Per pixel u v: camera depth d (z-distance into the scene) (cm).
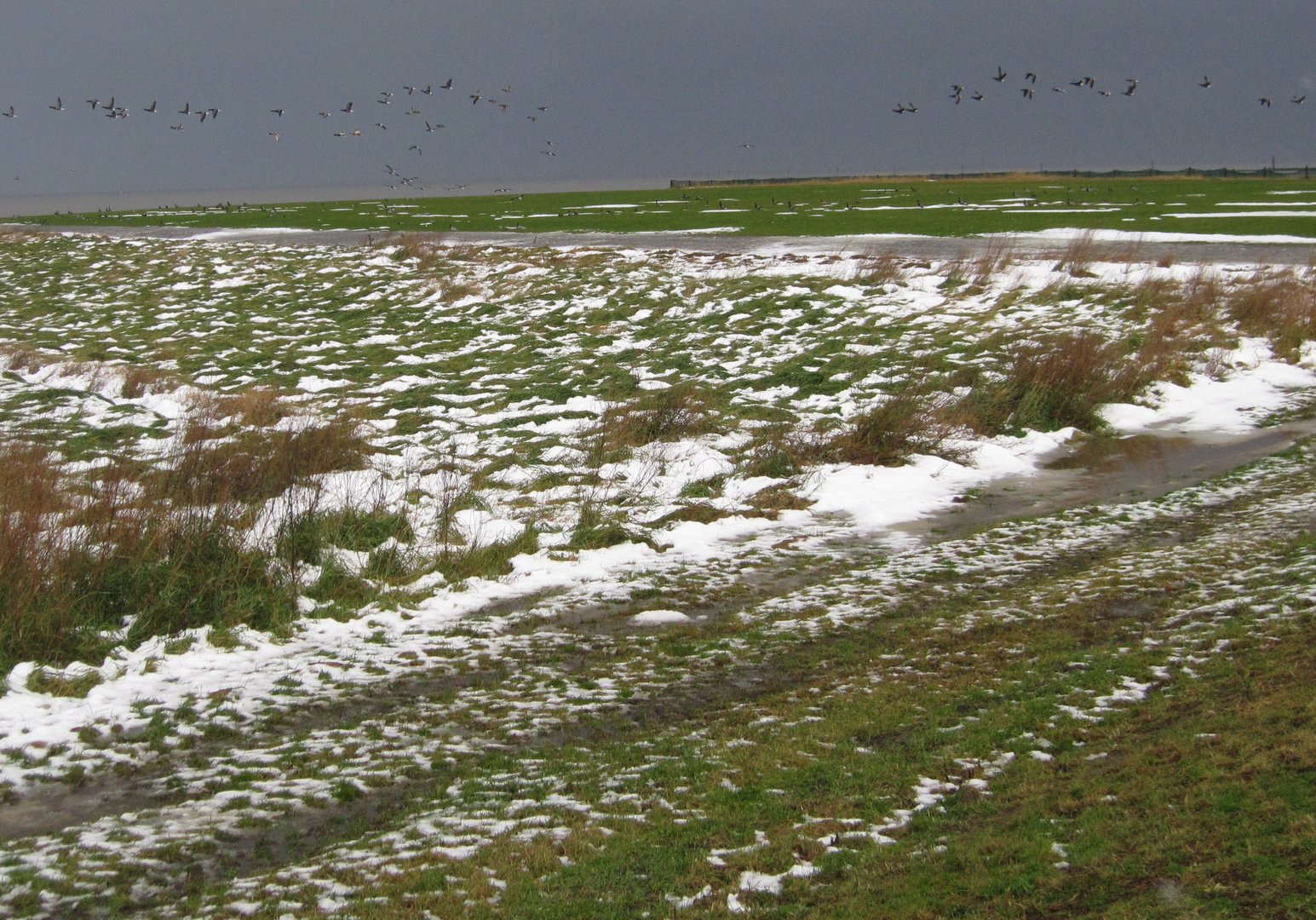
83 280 3366
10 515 999
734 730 720
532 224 4888
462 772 688
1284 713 593
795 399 1792
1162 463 1421
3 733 756
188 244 4119
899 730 693
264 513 1172
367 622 978
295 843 612
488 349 2277
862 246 3488
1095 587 938
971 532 1185
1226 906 434
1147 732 629
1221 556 982
